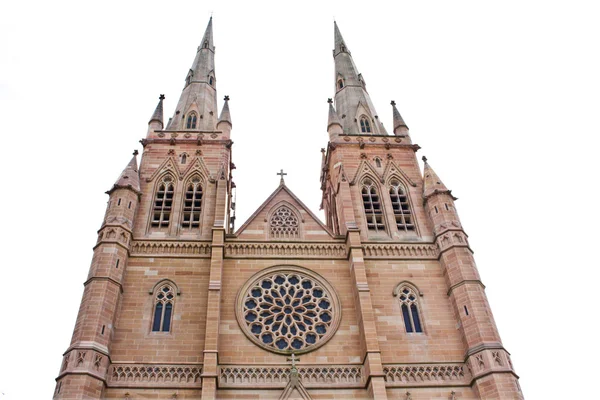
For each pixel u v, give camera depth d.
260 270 42.19
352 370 36.78
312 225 46.09
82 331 35.16
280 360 37.03
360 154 52.31
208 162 50.31
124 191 44.97
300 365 36.81
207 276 41.41
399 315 40.00
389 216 47.28
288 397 34.44
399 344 38.25
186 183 48.56
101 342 35.28
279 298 40.84
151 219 45.34
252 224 45.62
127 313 38.62
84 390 32.25
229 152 52.81
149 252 42.47
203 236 44.16
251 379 35.81
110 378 34.88
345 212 45.78
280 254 43.44
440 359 37.53
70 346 34.75
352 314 40.03
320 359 37.28
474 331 37.41
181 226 45.19
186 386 34.91
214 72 65.75
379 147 53.22
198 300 39.84
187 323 38.41
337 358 37.41
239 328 38.56
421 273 42.81
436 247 44.53
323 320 39.97
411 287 41.94
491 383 34.50
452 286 40.72
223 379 35.59
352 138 54.03
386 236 45.94
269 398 34.88
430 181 48.75
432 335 38.97
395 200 49.22
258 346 37.66
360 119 59.00
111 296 37.97
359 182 49.88
